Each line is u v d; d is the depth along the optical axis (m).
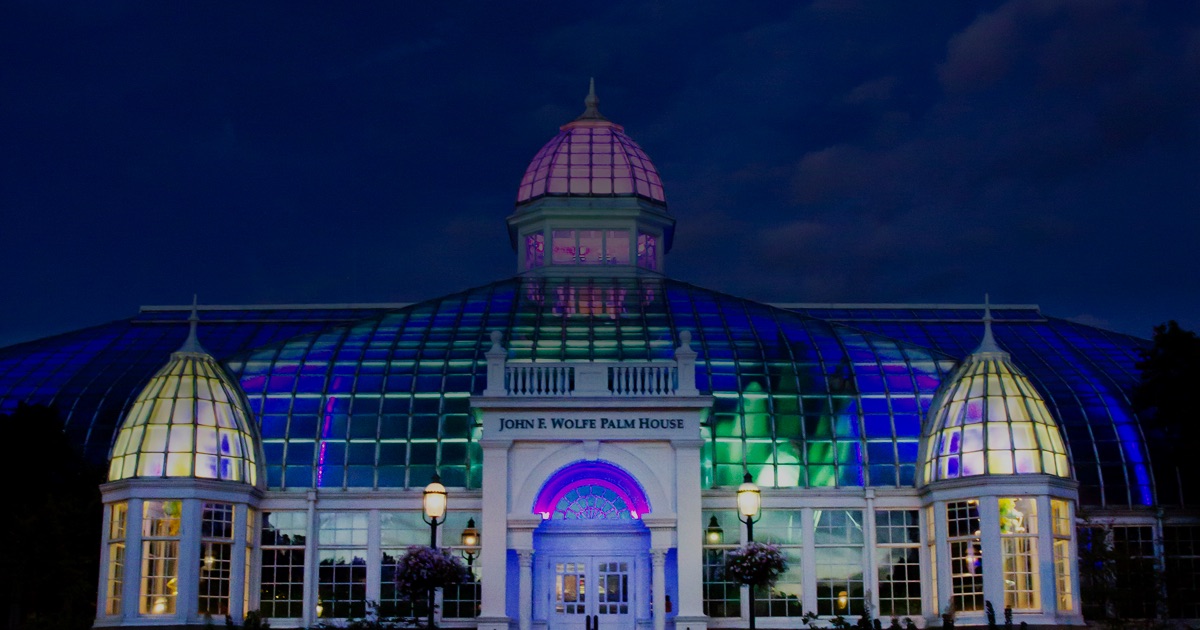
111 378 61.75
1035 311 69.50
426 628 50.44
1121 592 51.44
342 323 60.78
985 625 50.94
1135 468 57.66
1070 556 51.94
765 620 53.69
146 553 50.59
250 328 67.44
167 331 66.69
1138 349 63.84
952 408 54.34
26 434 54.66
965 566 52.28
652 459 51.75
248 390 56.75
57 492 55.41
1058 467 52.59
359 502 54.31
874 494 54.81
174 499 50.94
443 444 55.19
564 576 52.69
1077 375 61.81
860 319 68.19
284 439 55.34
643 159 69.88
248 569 53.16
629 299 62.59
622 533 52.88
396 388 56.69
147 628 49.75
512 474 51.53
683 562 50.81
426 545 52.78
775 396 56.66
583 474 52.81
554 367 52.44
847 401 56.78
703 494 54.47
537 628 52.12
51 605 53.16
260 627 47.28
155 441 51.56
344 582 53.75
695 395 51.91
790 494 54.72
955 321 68.12
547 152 69.69
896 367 58.12
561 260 66.88
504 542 50.81
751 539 45.47
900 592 54.16
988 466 52.06
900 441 55.84
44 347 64.75
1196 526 56.94
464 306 62.00
